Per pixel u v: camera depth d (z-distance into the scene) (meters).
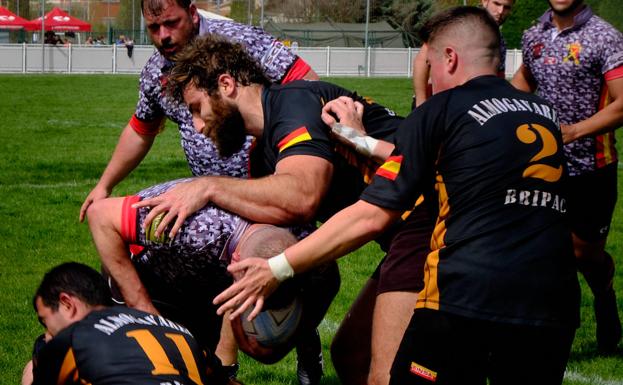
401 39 50.91
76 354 3.10
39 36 53.47
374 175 3.50
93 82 33.75
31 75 38.53
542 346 3.30
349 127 3.66
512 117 3.34
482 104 3.36
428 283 3.33
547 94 6.18
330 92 3.86
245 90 3.67
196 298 4.06
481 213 3.26
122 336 3.14
